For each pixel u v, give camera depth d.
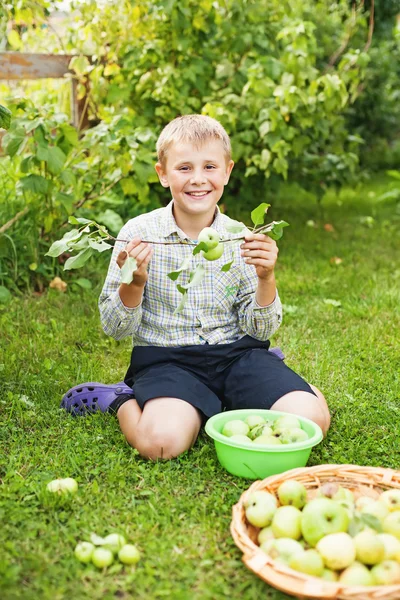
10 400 2.92
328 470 2.19
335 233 6.41
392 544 1.85
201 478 2.37
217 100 5.52
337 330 3.93
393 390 3.13
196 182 2.61
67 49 5.29
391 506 2.03
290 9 5.71
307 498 2.07
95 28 5.18
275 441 2.33
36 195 4.34
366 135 10.45
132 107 5.39
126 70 5.19
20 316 3.97
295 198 8.12
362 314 4.19
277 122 5.20
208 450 2.55
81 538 2.04
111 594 1.81
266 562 1.77
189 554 1.97
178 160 2.62
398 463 2.52
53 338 3.64
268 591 1.84
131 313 2.56
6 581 1.80
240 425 2.42
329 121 5.86
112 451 2.53
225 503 2.23
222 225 2.79
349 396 3.02
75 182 4.42
